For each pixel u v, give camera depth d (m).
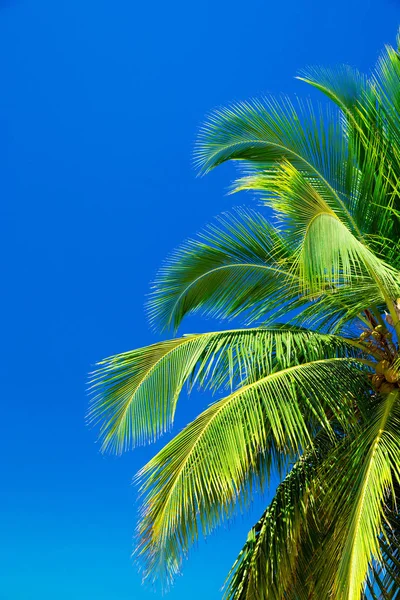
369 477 6.31
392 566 7.50
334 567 6.55
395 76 8.92
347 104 9.05
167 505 6.64
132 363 8.01
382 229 8.42
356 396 7.62
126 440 7.79
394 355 7.82
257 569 7.57
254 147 8.76
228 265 9.15
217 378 8.52
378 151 8.75
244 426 6.85
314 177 8.23
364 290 7.54
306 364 7.57
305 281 6.37
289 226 6.87
